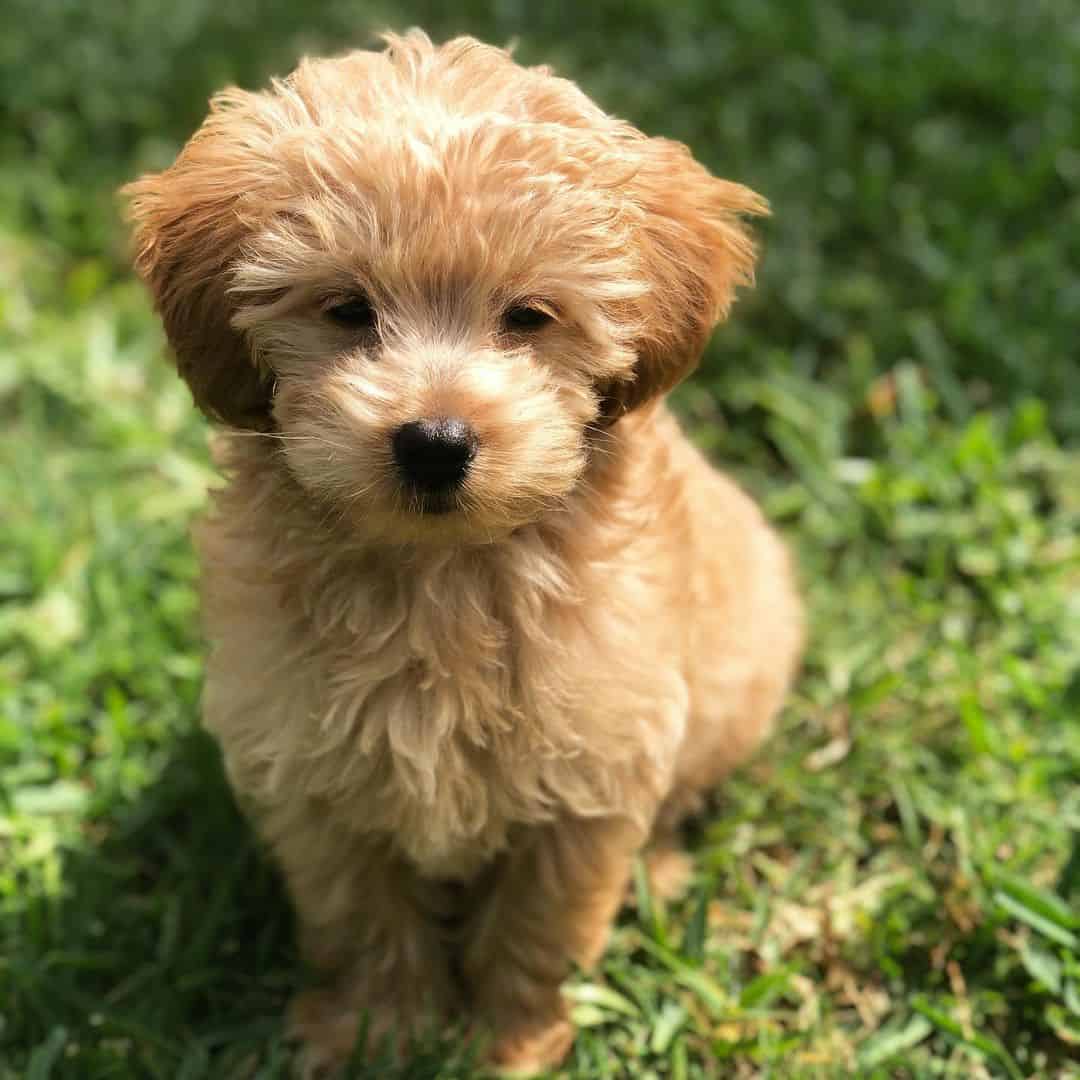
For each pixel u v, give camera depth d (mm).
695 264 462
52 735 612
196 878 567
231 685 472
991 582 677
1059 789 590
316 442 421
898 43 961
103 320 816
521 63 948
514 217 407
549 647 457
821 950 553
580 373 437
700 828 604
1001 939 542
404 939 541
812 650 663
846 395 770
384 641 451
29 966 526
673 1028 522
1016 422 726
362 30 1000
